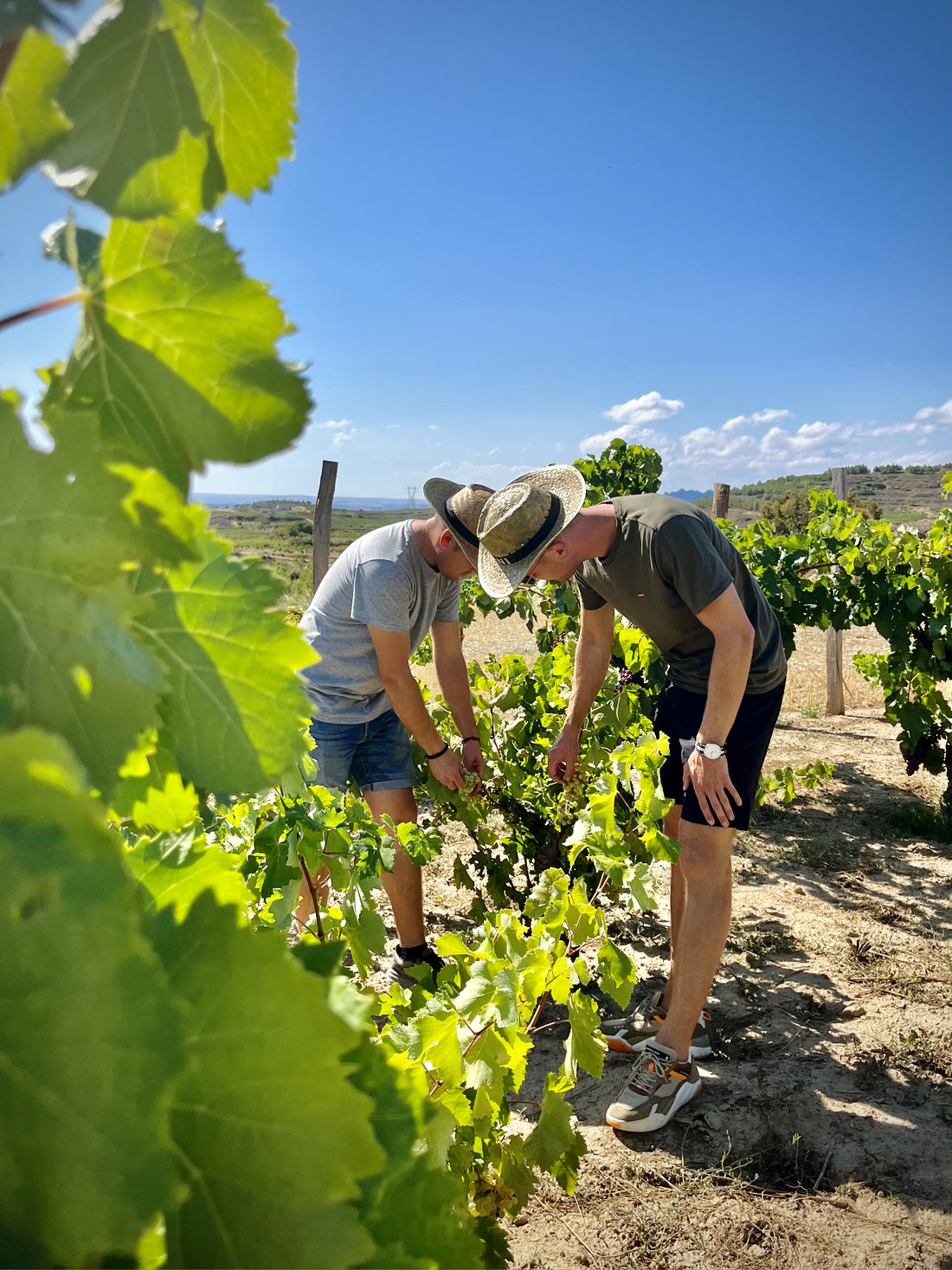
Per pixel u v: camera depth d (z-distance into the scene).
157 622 0.40
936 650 6.26
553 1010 3.62
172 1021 0.24
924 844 5.41
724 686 2.66
